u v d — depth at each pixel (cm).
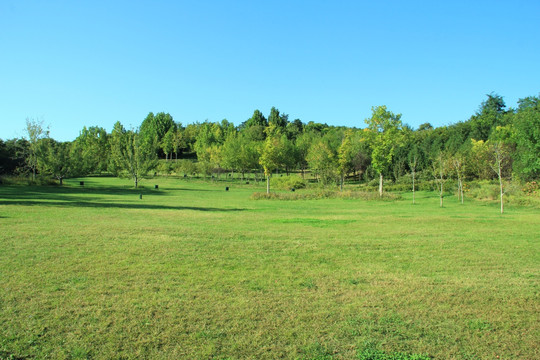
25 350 523
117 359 505
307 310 678
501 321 639
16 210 2014
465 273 923
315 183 6256
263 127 12106
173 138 11700
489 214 2416
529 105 6738
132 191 4631
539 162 3080
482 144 5094
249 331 593
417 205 3244
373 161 4400
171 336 571
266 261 1020
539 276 902
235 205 3086
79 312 650
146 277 850
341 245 1245
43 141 5300
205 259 1024
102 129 9869
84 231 1406
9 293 733
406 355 527
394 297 747
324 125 13350
